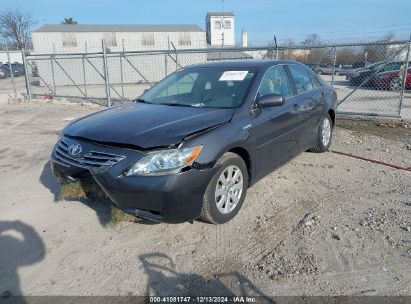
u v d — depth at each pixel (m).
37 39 35.09
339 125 8.88
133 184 3.16
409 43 9.01
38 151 6.93
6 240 3.63
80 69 29.91
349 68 18.03
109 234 3.70
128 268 3.16
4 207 4.38
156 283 2.96
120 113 4.13
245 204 4.28
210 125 3.57
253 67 4.68
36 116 11.39
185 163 3.21
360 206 4.15
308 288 2.83
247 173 4.00
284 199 4.41
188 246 3.46
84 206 4.30
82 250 3.44
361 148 6.65
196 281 2.96
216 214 3.60
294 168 5.48
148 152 3.20
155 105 4.43
